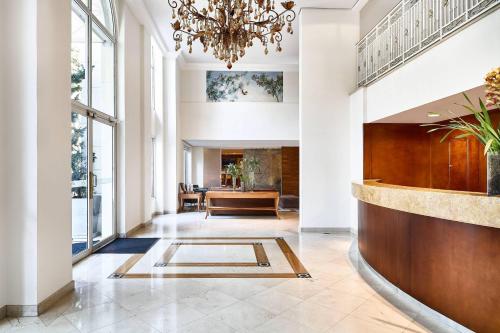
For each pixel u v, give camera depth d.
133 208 6.98
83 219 5.11
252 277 4.07
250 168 10.13
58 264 3.39
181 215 9.64
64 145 3.53
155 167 9.94
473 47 3.58
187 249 5.50
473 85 3.58
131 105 6.88
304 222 7.14
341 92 7.26
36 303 3.01
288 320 2.90
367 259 4.39
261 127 11.16
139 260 4.83
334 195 7.20
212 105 11.09
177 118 10.41
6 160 3.01
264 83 11.18
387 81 5.66
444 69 4.08
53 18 3.32
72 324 2.84
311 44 7.26
